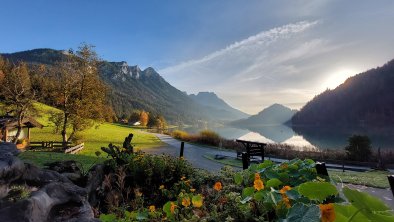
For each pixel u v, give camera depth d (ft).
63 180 15.46
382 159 83.41
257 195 8.21
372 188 39.50
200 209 11.98
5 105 100.53
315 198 4.97
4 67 176.55
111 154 32.12
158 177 28.40
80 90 105.60
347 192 3.64
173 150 123.75
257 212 8.86
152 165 29.37
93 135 165.78
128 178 27.89
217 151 119.85
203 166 77.77
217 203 12.42
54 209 12.30
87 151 104.37
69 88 104.53
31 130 150.41
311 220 4.36
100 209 22.27
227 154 107.34
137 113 394.73
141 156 30.66
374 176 53.31
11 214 9.96
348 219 3.72
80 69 105.81
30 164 14.82
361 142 86.74
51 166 24.70
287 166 10.07
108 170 28.35
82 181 22.84
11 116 97.45
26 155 32.14
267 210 8.10
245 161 26.76
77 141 114.32
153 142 159.94
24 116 98.99
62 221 11.80
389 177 6.92
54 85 104.78
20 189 12.30
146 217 13.07
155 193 26.25
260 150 68.08
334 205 3.79
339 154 92.94
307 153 96.99
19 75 98.68
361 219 3.62
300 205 4.78
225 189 13.53
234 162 83.61
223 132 625.00
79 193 14.37
